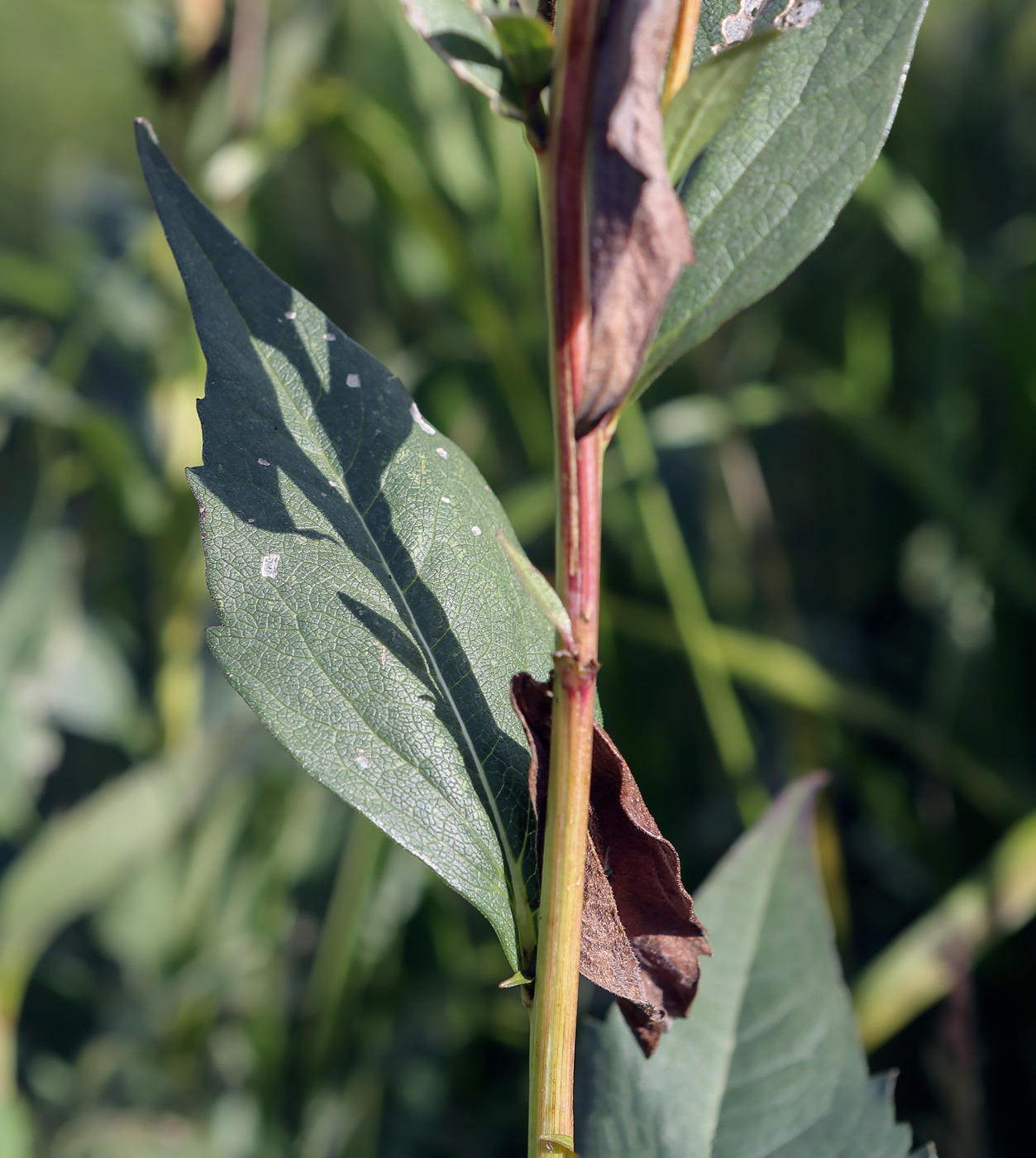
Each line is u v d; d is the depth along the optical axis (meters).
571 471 0.23
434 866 0.25
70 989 0.66
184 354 0.62
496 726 0.26
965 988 0.44
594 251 0.23
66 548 0.70
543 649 0.26
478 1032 0.59
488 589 0.26
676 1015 0.25
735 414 0.60
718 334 0.67
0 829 0.66
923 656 0.67
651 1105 0.29
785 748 0.59
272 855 0.64
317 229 0.76
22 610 0.68
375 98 0.70
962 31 0.70
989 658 0.59
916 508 0.69
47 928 0.54
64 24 0.97
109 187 0.80
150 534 0.64
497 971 0.60
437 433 0.26
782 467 0.73
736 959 0.31
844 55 0.25
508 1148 0.56
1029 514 0.60
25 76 1.03
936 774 0.58
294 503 0.26
